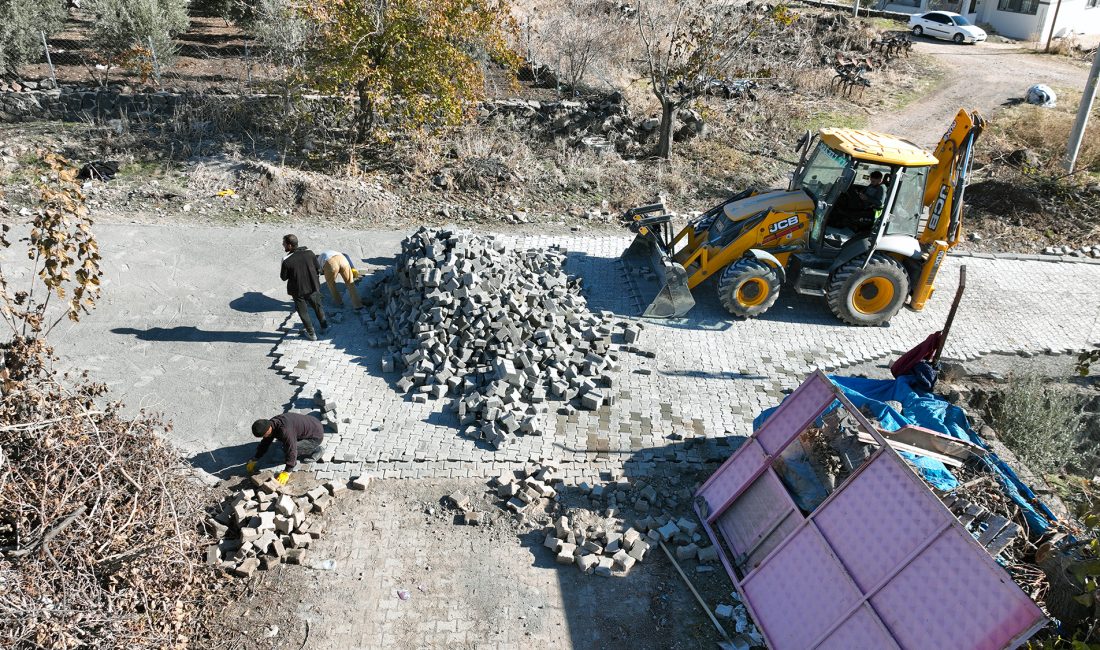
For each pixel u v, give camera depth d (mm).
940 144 11258
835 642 5781
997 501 6961
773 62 22438
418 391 9109
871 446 7133
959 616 5145
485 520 7387
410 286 10406
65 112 15914
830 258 11047
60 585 5105
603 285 11969
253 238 12977
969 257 13875
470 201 14938
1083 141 18562
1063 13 35031
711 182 16172
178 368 9375
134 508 5699
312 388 9078
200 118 15844
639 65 21609
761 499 7086
